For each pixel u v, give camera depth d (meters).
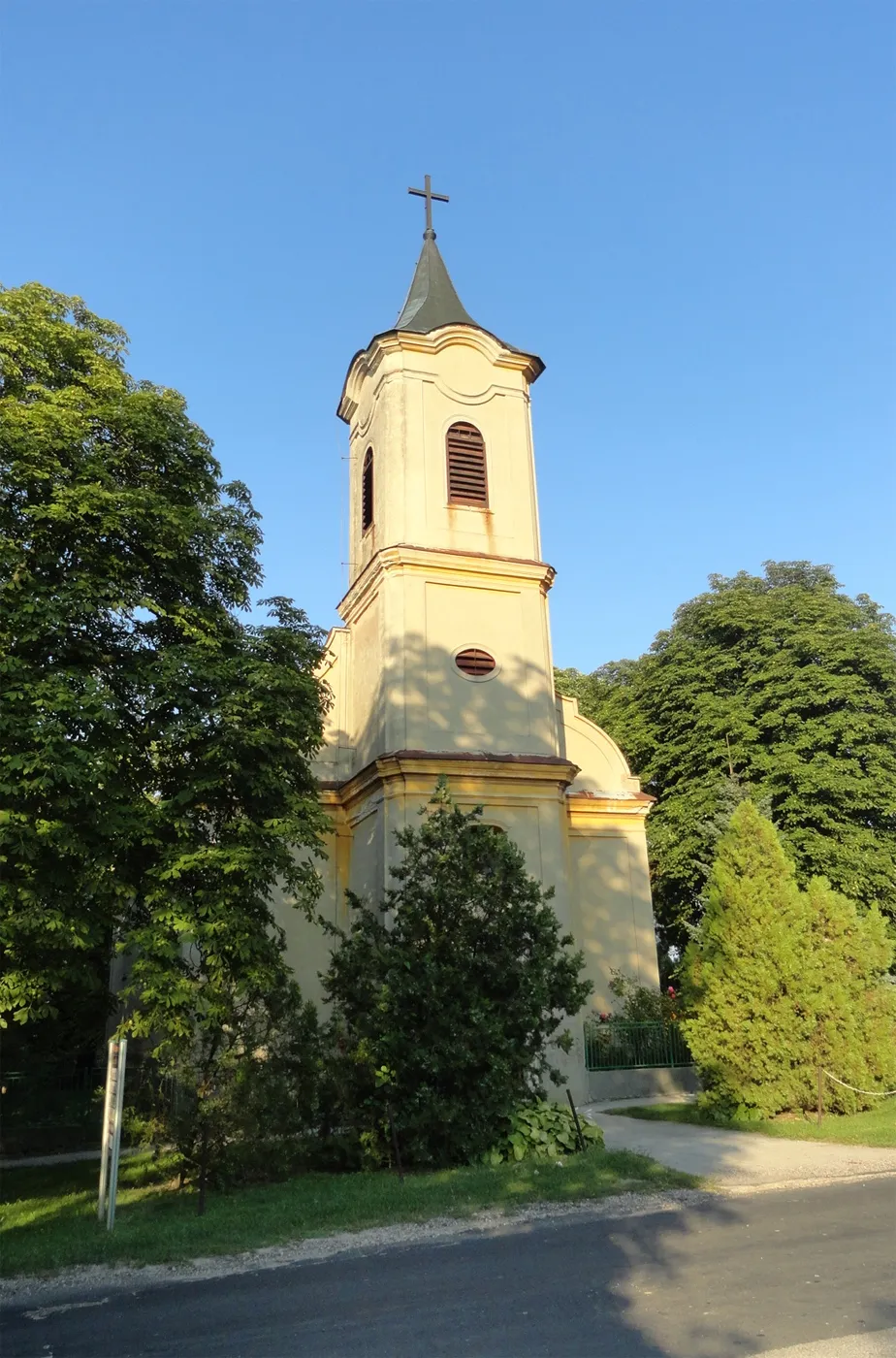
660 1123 18.22
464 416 25.36
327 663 25.56
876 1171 13.20
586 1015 24.38
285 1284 9.01
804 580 36.34
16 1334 7.93
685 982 19.72
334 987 15.66
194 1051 13.97
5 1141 18.39
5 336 14.43
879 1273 8.42
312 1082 14.45
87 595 13.20
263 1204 12.28
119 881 13.05
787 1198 11.74
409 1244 10.28
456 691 22.97
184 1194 13.31
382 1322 7.74
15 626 12.98
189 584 15.01
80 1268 9.85
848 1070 17.45
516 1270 9.04
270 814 14.72
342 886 23.61
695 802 32.06
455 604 23.66
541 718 23.42
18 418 13.73
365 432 27.00
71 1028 20.22
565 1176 12.86
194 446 15.69
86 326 16.19
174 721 13.89
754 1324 7.24
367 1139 14.28
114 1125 11.87
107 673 13.86
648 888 26.42
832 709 31.91
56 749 12.06
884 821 30.83
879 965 18.81
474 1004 14.30
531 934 15.16
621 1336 7.11
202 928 13.14
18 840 11.83
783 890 18.41
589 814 26.53
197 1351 7.32
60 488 13.55
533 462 26.03
